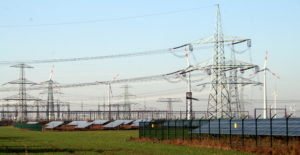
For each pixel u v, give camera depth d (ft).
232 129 187.93
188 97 370.53
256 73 297.12
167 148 165.48
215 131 201.26
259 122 178.50
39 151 161.58
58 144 203.00
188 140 194.29
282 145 149.38
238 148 155.22
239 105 299.79
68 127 445.78
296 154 128.57
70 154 146.61
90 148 172.45
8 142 224.94
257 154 137.59
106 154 144.77
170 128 270.05
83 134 335.26
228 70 302.86
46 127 446.19
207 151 150.10
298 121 158.40
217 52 300.40
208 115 296.10
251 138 189.16
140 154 142.20
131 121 492.13
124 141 222.48
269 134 161.79
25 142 224.12
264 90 295.48
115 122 488.02
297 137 165.58
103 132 377.71
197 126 238.07
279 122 167.43
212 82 297.74
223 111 293.84
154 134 242.99
